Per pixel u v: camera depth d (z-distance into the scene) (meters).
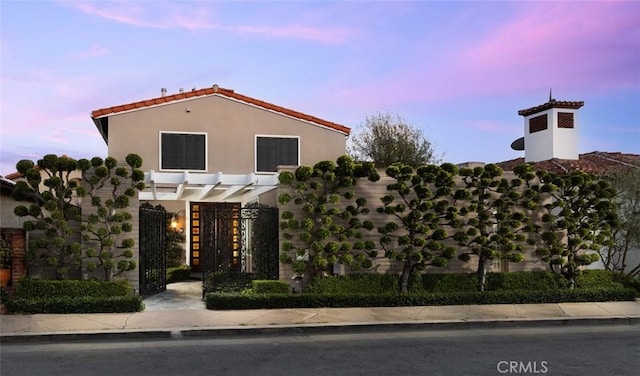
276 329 9.44
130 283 11.91
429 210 12.71
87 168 11.42
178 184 14.35
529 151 20.58
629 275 13.98
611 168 16.56
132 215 11.95
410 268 12.30
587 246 13.40
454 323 10.07
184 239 19.34
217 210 13.85
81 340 8.76
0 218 14.73
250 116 19.56
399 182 12.28
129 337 8.89
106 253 11.29
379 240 12.82
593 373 6.85
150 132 18.59
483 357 7.70
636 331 9.93
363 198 12.46
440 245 12.37
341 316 10.41
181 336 9.04
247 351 8.05
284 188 12.52
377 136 32.28
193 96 19.03
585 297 12.42
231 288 12.35
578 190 13.62
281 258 12.12
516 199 13.00
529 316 10.67
